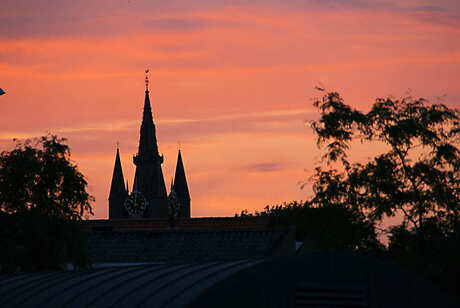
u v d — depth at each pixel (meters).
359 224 69.00
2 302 46.19
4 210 73.81
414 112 69.75
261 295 37.56
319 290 38.34
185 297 38.75
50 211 73.62
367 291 38.19
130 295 41.41
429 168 67.88
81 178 76.06
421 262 65.62
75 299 43.16
